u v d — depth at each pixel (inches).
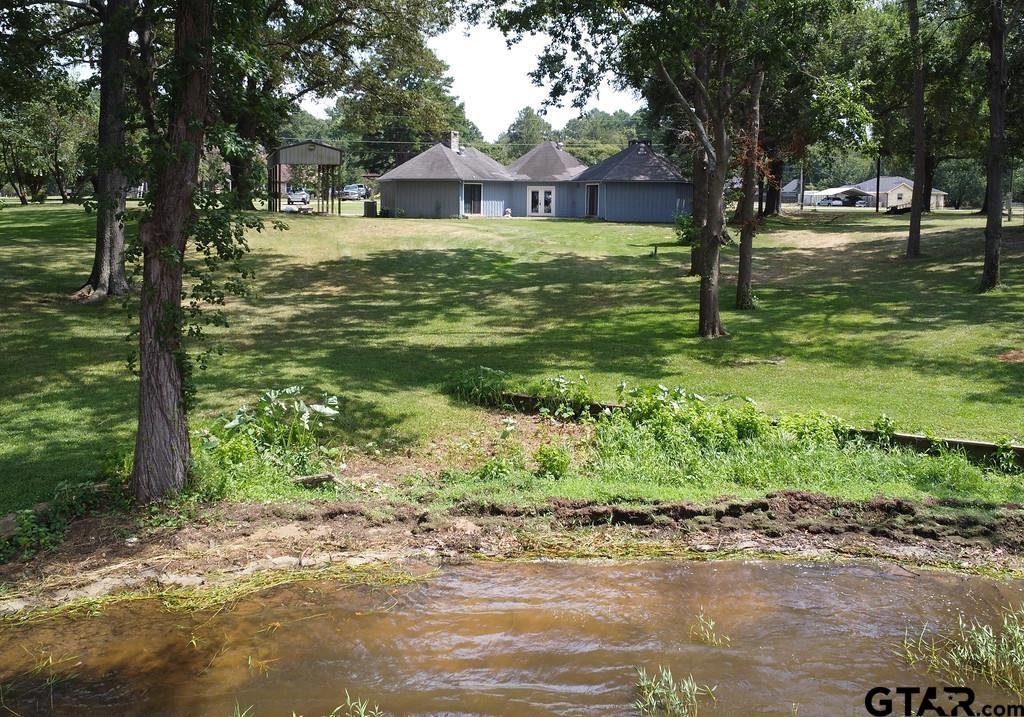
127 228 879.1
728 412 465.4
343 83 1469.0
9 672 249.1
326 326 781.3
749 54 644.1
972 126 1407.5
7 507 342.0
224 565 316.5
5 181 2315.5
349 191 3873.0
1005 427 458.9
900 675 248.4
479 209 2049.7
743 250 863.1
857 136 694.5
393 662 254.8
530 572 317.7
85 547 322.0
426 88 1662.2
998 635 271.9
